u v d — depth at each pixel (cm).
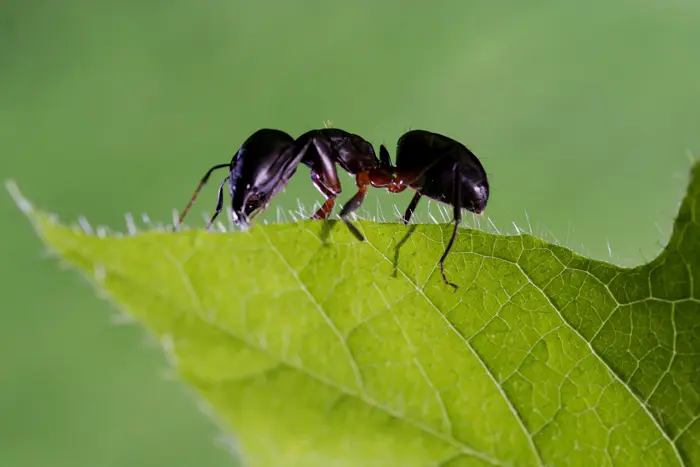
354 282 6
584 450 6
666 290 6
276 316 6
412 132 7
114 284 5
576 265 6
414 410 6
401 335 6
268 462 5
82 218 5
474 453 6
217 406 5
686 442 6
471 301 6
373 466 6
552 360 6
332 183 7
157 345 5
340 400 6
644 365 6
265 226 6
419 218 7
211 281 5
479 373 6
